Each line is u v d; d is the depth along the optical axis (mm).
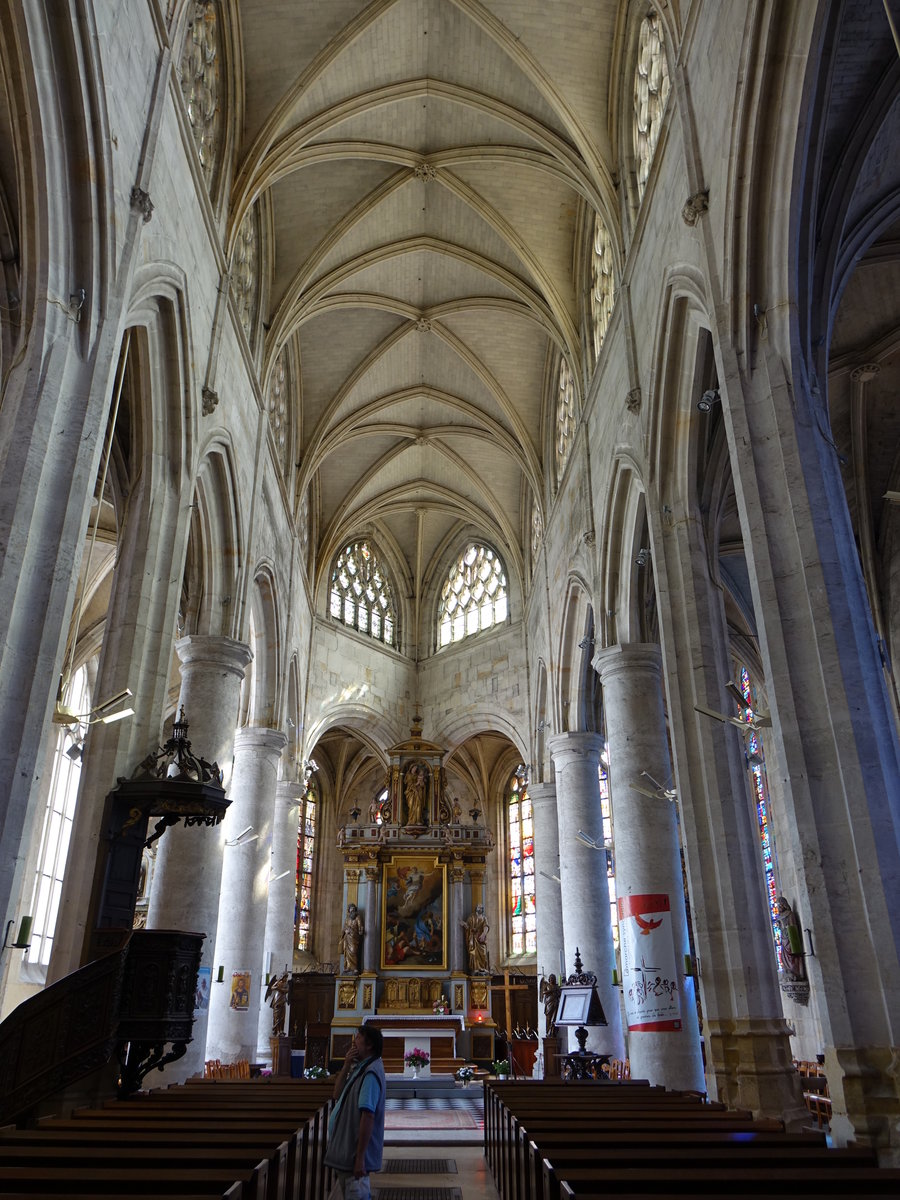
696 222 12133
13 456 9203
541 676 27844
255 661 23031
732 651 26578
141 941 10148
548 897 26859
